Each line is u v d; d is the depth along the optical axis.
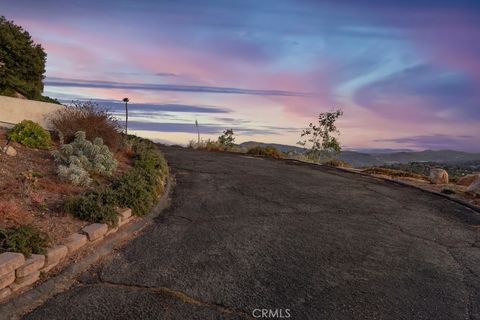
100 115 10.64
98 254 4.96
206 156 15.47
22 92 17.66
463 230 7.09
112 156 9.01
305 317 3.82
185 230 6.16
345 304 4.12
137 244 5.48
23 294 3.88
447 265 5.36
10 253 4.03
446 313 4.07
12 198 5.64
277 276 4.68
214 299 4.06
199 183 9.77
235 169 12.22
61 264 4.53
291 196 8.91
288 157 18.62
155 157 10.46
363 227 6.87
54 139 10.34
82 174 6.96
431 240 6.41
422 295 4.43
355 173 13.42
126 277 4.45
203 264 4.90
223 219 6.85
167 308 3.84
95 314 3.68
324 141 21.20
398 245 6.05
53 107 12.31
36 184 6.38
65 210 5.56
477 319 3.98
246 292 4.25
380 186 10.99
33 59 17.66
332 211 7.83
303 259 5.24
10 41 16.64
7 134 9.20
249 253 5.34
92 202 5.71
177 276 4.54
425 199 9.53
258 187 9.63
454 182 12.85
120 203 6.33
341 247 5.79
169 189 8.88
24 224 4.89
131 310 3.77
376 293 4.41
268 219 7.00
